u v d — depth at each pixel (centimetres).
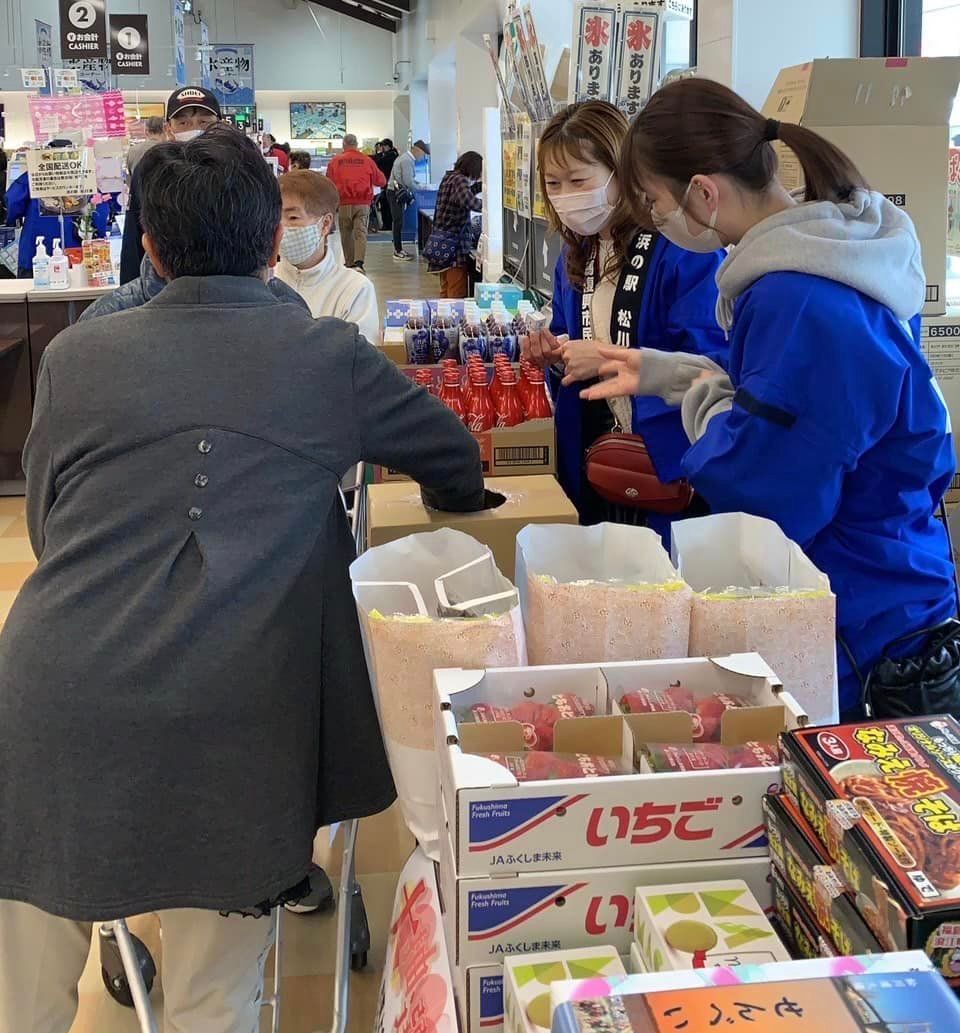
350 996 212
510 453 241
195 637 135
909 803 99
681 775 110
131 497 139
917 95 277
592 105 234
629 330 233
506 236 620
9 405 543
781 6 369
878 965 84
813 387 152
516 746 124
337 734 153
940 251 290
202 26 2019
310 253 321
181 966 155
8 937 151
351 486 219
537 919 111
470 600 156
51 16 2080
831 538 166
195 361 142
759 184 165
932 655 163
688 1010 80
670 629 138
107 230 740
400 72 2248
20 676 136
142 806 134
